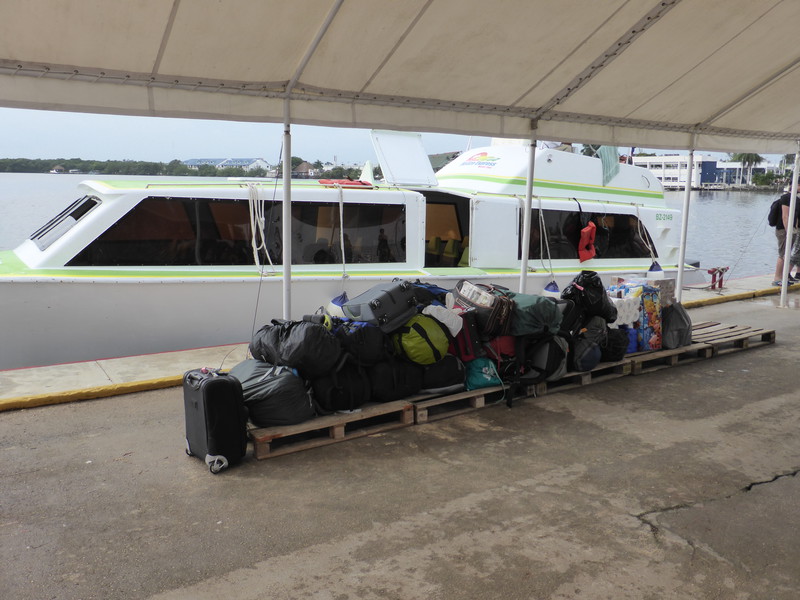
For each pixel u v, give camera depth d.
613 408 6.23
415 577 3.50
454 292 6.66
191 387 4.90
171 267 7.96
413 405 5.74
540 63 6.11
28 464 4.92
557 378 6.62
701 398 6.54
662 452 5.19
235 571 3.55
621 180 12.24
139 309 7.73
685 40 6.17
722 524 4.06
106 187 7.91
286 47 5.18
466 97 6.50
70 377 6.79
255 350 5.55
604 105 7.32
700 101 7.77
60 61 4.69
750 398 6.55
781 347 8.71
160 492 4.48
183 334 8.02
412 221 9.41
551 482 4.65
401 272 9.33
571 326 6.76
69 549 3.76
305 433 5.48
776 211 13.82
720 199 59.12
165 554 3.71
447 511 4.22
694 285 13.99
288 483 4.61
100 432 5.58
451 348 6.17
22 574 3.51
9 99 4.64
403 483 4.62
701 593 3.36
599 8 5.44
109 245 7.67
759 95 7.90
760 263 23.03
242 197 8.31
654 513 4.20
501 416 5.99
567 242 11.16
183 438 5.46
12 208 13.36
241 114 5.61
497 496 4.43
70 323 7.41
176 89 5.27
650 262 12.30
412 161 10.36
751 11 5.84
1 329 7.12
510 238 10.43
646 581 3.46
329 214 8.83
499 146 11.69
